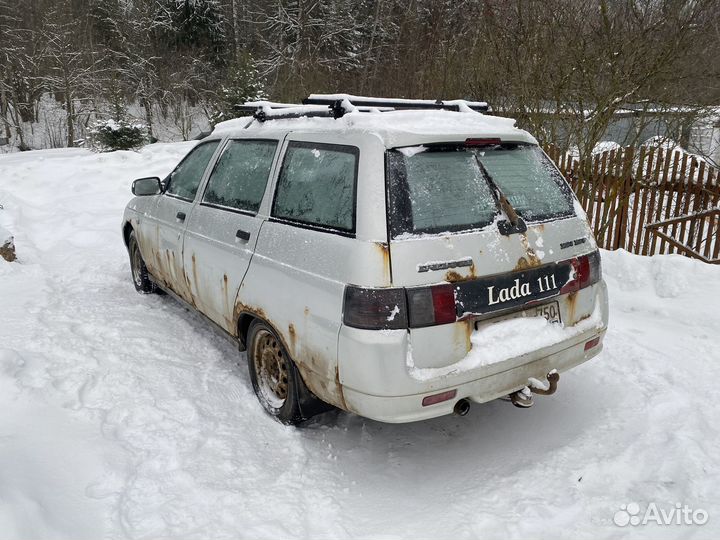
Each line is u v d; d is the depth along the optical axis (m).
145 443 3.08
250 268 3.40
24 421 3.09
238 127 4.27
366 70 20.22
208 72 36.91
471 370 2.69
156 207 5.03
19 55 36.34
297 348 3.00
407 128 2.91
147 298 5.61
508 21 8.95
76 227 8.62
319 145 3.16
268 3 33.94
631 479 2.88
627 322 5.13
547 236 3.06
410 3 25.08
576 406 3.66
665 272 5.85
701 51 7.15
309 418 3.39
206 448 3.09
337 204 2.88
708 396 3.70
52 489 2.59
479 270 2.74
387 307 2.54
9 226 8.20
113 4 38.38
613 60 7.10
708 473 2.88
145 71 36.66
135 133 15.80
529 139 3.39
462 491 2.82
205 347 4.46
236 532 2.49
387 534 2.50
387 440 3.30
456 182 2.88
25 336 4.27
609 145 8.55
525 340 2.88
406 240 2.61
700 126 8.22
